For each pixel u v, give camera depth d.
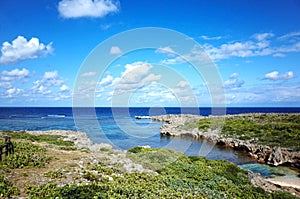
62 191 12.65
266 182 22.83
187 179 18.17
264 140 41.28
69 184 13.99
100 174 16.30
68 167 17.03
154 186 15.56
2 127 65.44
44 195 12.23
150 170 18.72
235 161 35.16
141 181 16.20
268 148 36.22
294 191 22.17
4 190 12.27
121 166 18.33
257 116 66.62
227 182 19.09
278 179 27.20
